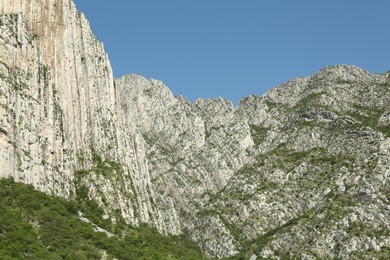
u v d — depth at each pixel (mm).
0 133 180250
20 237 155500
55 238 165750
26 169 185875
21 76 198000
